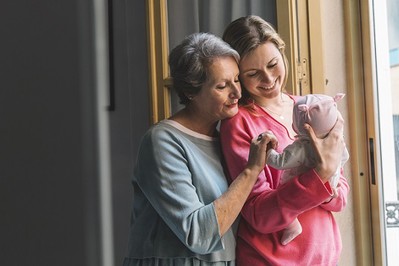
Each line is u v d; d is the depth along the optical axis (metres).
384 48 2.26
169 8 2.02
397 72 2.28
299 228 1.41
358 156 2.24
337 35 2.19
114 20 1.87
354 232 2.24
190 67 1.38
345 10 2.19
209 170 1.43
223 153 1.48
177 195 1.35
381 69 2.24
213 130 1.52
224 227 1.33
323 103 1.36
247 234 1.46
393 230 2.31
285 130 1.50
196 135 1.46
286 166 1.37
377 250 2.23
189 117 1.48
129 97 1.92
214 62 1.37
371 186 2.23
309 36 2.03
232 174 1.46
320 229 1.46
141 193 1.49
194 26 2.02
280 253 1.42
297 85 1.99
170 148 1.40
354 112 2.22
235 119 1.47
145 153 1.41
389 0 2.28
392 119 2.29
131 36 1.95
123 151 1.91
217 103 1.40
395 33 2.29
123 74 1.88
